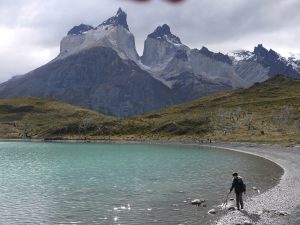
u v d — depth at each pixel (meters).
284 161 93.94
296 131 196.25
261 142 163.50
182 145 186.38
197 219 35.88
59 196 49.66
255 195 47.56
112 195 49.84
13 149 168.12
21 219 37.69
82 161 105.06
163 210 40.28
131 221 36.16
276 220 33.41
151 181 62.84
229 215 36.03
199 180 63.34
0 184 61.06
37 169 84.94
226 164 90.50
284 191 48.62
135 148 167.25
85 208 42.16
